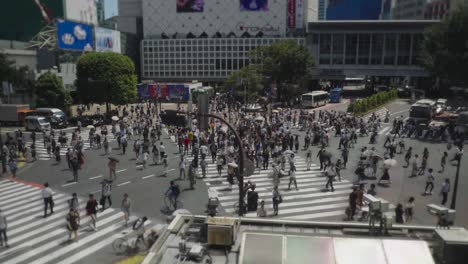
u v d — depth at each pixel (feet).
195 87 267.80
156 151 107.34
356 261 26.89
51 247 58.29
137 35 359.66
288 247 28.30
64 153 121.49
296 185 86.79
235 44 321.52
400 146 120.06
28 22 237.25
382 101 235.40
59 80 186.70
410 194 82.53
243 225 35.09
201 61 329.11
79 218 64.23
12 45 228.02
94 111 218.18
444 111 195.52
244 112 187.83
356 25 293.64
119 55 191.42
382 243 28.60
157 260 28.19
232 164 86.99
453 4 382.01
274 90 262.26
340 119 165.89
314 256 27.30
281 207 75.77
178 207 72.18
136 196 81.05
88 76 183.93
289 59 247.91
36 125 156.76
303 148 126.31
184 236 32.48
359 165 90.79
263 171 100.83
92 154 119.34
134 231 63.10
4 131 157.58
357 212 71.61
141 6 361.10
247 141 116.98
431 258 27.25
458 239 28.04
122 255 55.72
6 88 164.76
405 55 294.87
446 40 212.23
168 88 260.83
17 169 102.63
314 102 233.96
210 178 94.02
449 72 209.36
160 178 93.91
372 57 300.61
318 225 34.88
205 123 51.31
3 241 59.93
